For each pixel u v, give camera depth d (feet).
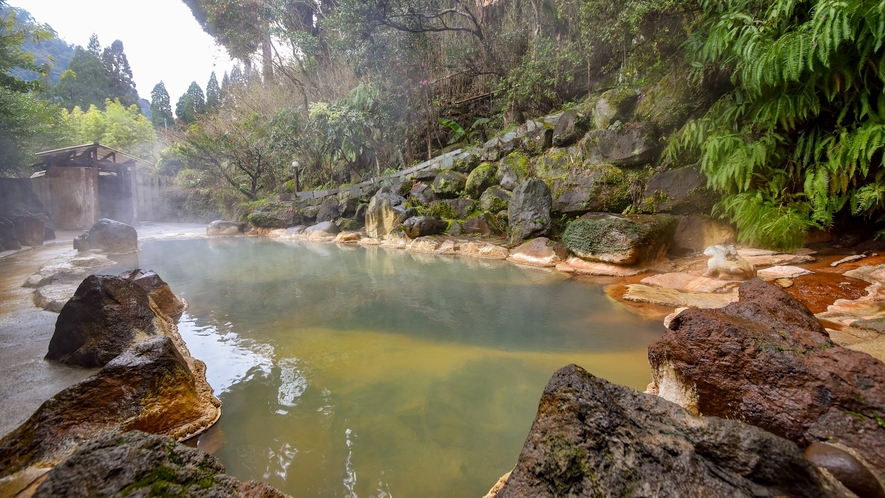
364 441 6.60
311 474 5.84
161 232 44.62
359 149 43.91
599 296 15.49
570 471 3.99
